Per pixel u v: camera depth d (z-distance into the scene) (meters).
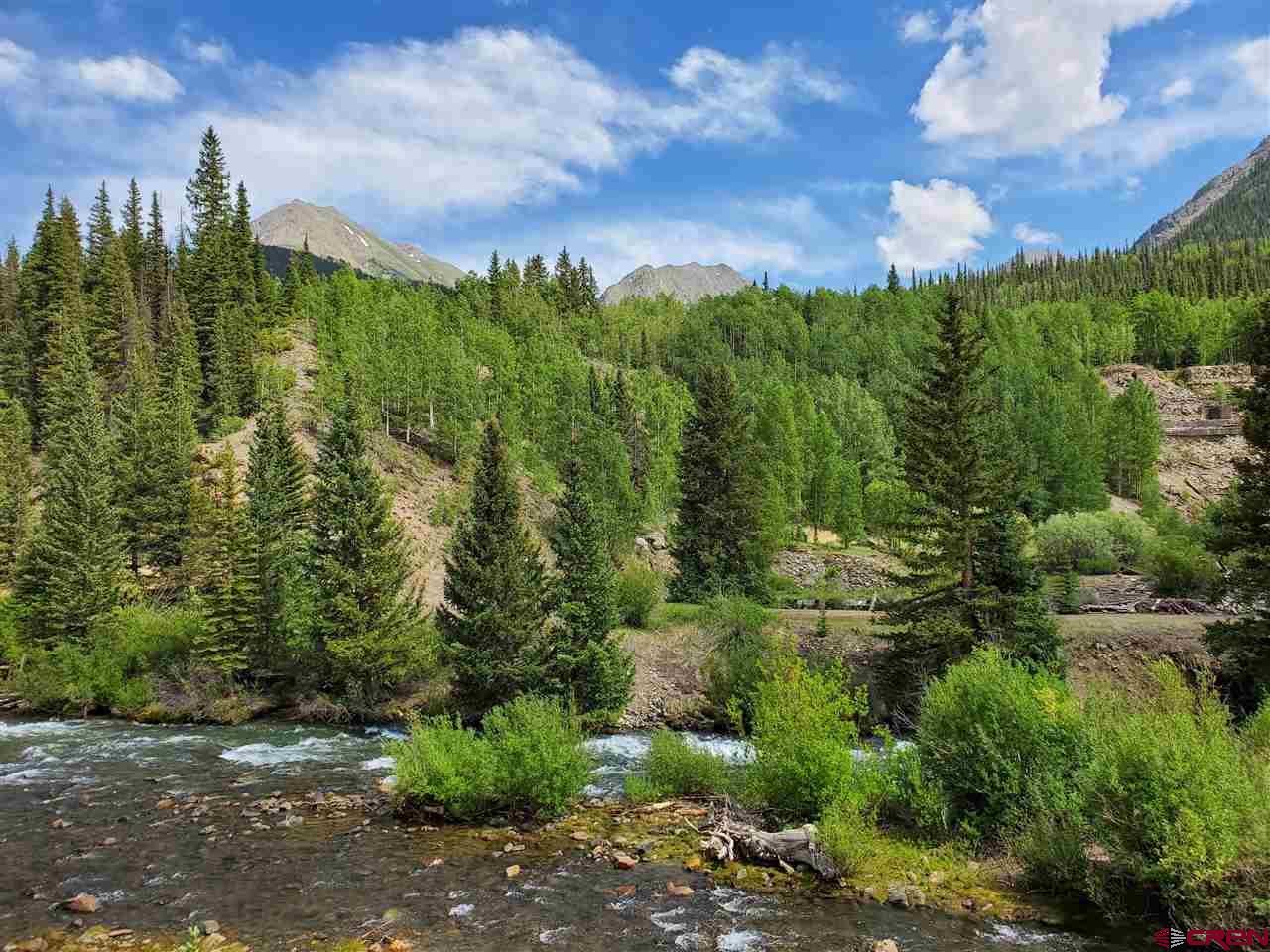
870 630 39.59
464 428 81.94
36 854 16.17
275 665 38.25
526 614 33.66
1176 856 11.31
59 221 92.25
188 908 13.27
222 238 99.25
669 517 81.81
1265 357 29.11
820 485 88.81
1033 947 11.53
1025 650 31.88
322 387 80.31
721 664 36.88
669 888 14.15
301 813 19.41
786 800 17.52
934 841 15.83
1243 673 29.62
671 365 165.38
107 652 37.69
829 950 11.56
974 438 34.97
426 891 14.14
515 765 18.53
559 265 190.12
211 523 49.25
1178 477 113.75
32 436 71.50
